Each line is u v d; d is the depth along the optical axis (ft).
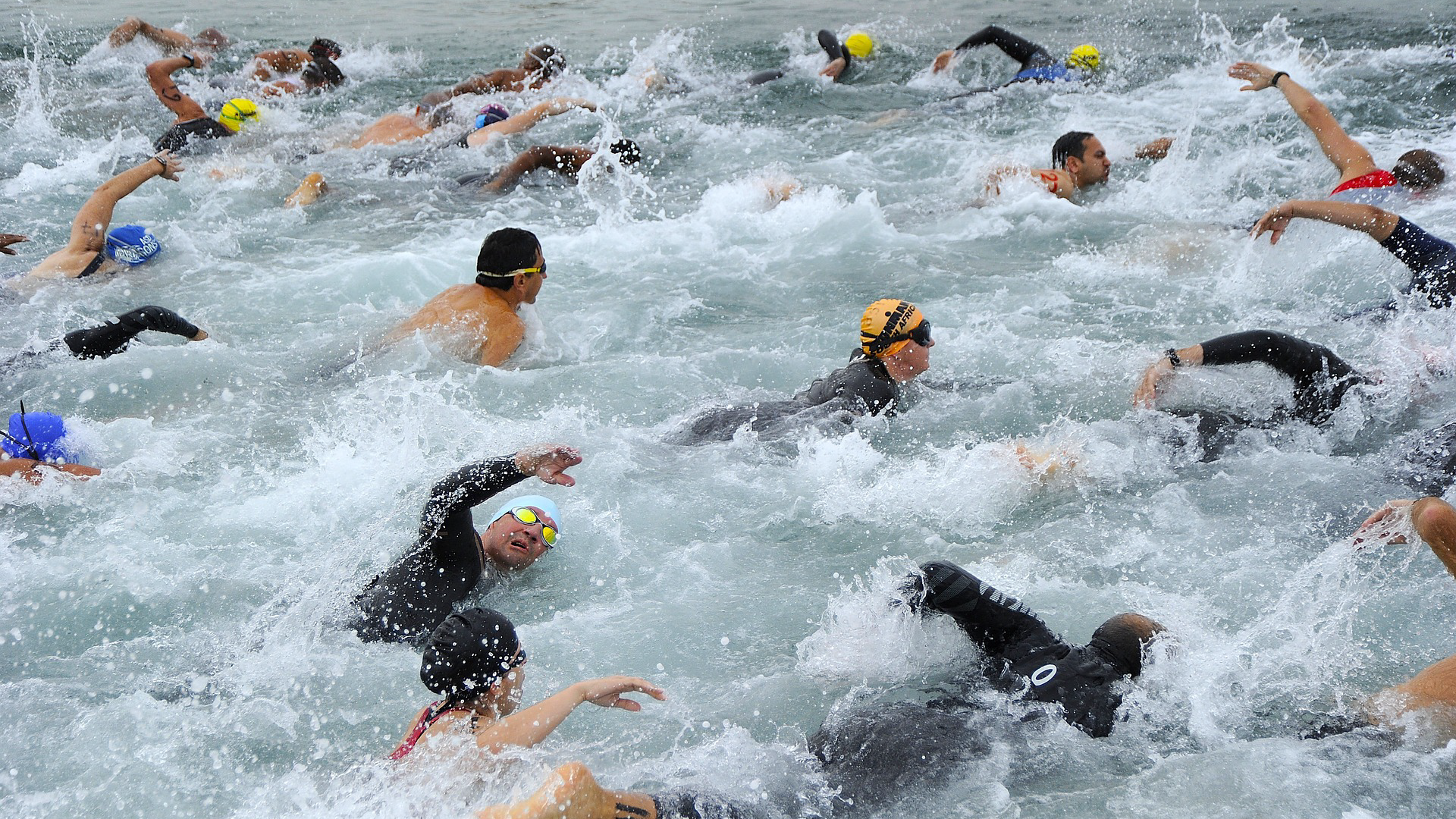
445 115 41.34
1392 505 13.25
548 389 21.26
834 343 23.34
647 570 15.87
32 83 46.42
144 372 21.38
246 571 15.62
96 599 14.89
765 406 19.93
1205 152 33.96
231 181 34.06
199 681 13.46
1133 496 16.99
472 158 36.68
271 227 30.81
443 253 28.07
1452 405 18.56
